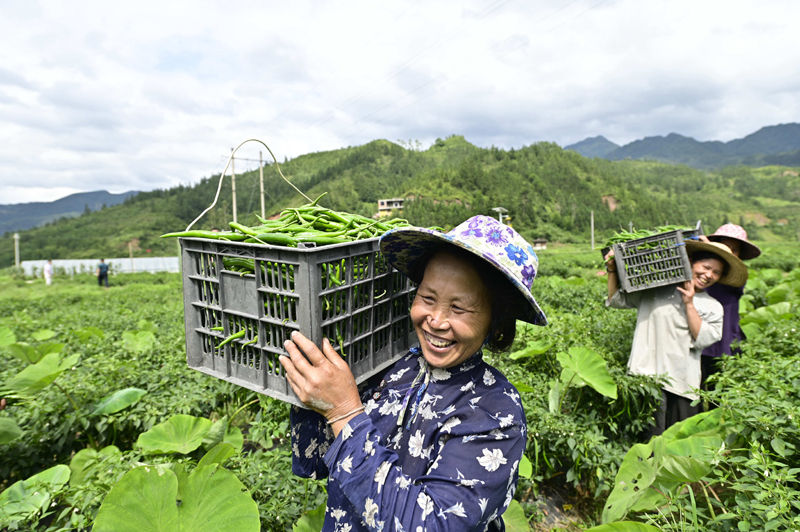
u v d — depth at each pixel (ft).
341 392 4.48
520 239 4.88
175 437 12.61
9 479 13.55
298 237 4.99
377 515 4.07
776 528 6.88
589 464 12.31
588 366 14.85
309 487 10.09
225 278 5.47
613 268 15.29
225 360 5.61
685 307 13.42
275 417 14.62
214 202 5.93
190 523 6.39
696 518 7.60
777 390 10.50
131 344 22.09
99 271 94.73
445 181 605.73
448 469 4.38
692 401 13.65
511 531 10.19
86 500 9.04
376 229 5.99
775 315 20.94
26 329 31.45
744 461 7.90
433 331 4.78
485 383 5.01
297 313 4.69
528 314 4.96
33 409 13.74
